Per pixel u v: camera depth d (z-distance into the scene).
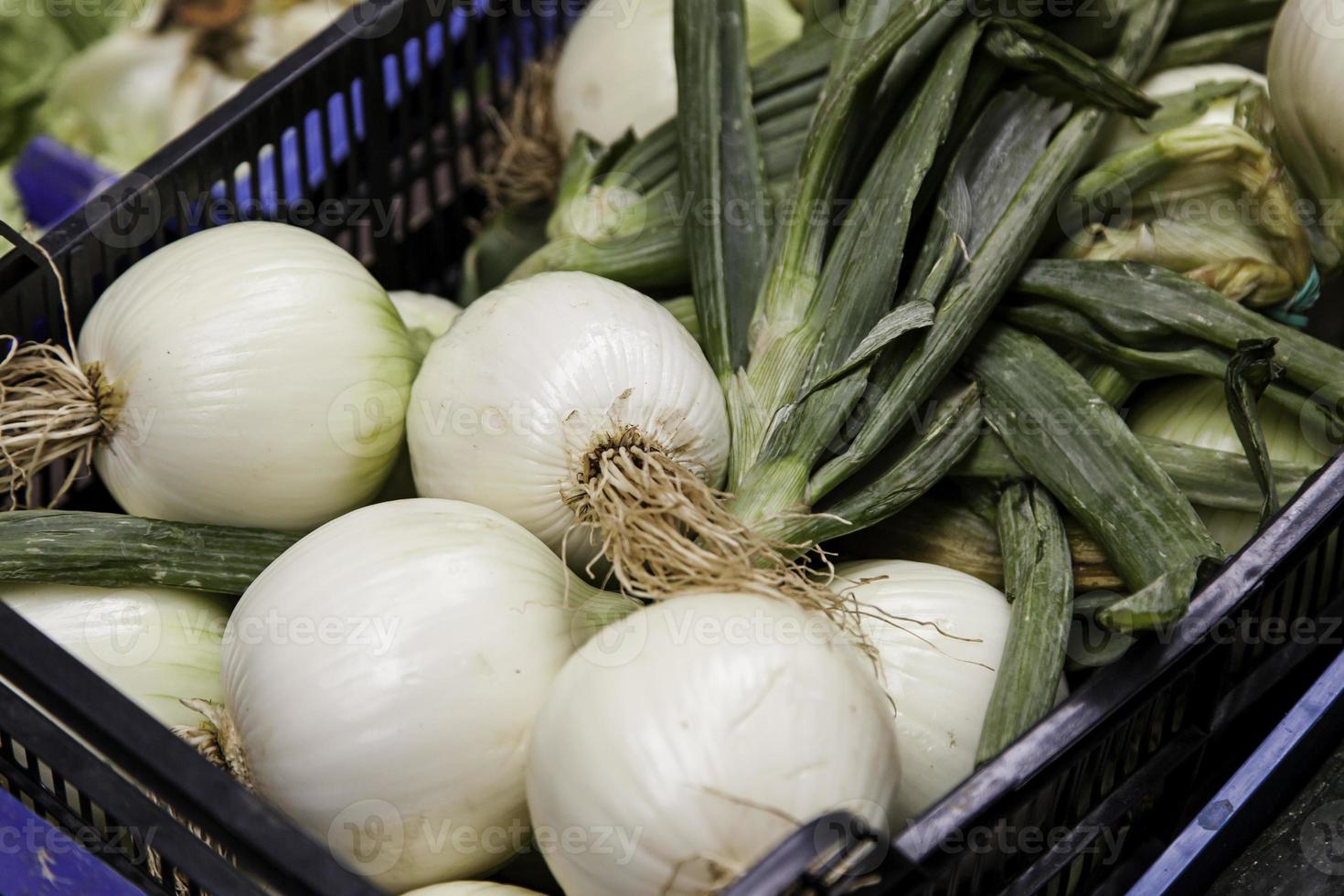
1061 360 0.99
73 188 1.63
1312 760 0.93
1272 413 1.00
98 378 0.94
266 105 1.20
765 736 0.69
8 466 0.99
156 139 1.70
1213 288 1.06
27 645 0.74
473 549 0.82
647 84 1.31
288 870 0.67
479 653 0.79
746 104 1.11
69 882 0.82
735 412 0.98
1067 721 0.77
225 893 0.70
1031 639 0.87
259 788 0.81
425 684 0.77
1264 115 1.10
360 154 1.35
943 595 0.91
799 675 0.71
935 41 1.02
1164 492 0.91
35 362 0.97
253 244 0.96
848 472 0.93
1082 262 1.02
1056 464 0.94
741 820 0.68
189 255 0.95
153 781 0.71
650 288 1.18
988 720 0.84
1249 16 1.15
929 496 1.02
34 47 1.67
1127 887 0.91
